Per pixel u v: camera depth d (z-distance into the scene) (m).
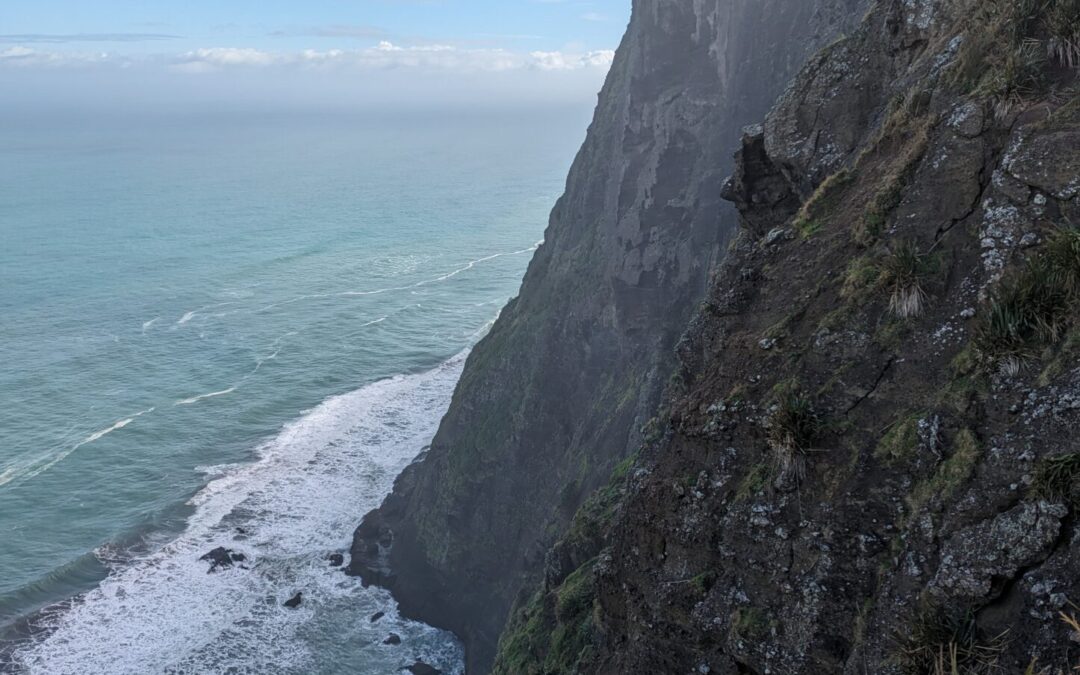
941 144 10.38
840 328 10.11
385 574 50.88
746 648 9.50
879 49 13.92
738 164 15.52
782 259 11.88
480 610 47.69
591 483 40.28
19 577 50.41
